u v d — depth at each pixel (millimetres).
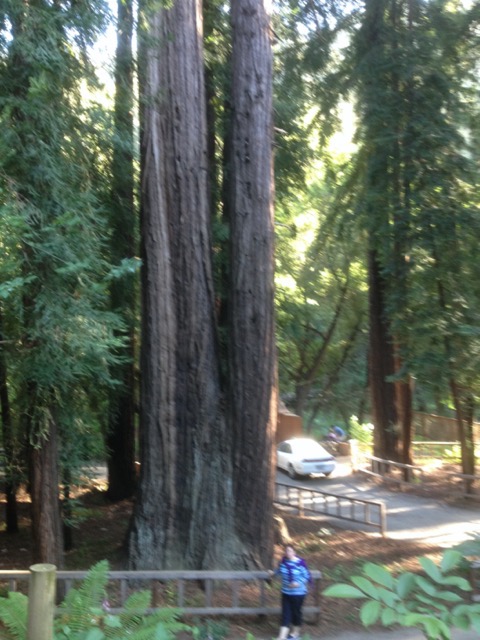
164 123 12289
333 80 20875
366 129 19547
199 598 10805
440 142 18141
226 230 14016
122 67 11352
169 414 12125
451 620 2826
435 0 19078
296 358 34062
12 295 8828
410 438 22469
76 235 9180
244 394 12062
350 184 22766
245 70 12312
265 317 12141
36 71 9383
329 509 18578
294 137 17781
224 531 11859
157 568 11766
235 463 12039
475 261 18219
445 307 18391
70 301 9055
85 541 14914
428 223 18125
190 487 12031
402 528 16219
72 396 10469
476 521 16953
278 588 11305
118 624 4039
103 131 10539
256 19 12406
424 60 18641
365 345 33219
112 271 9219
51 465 10203
